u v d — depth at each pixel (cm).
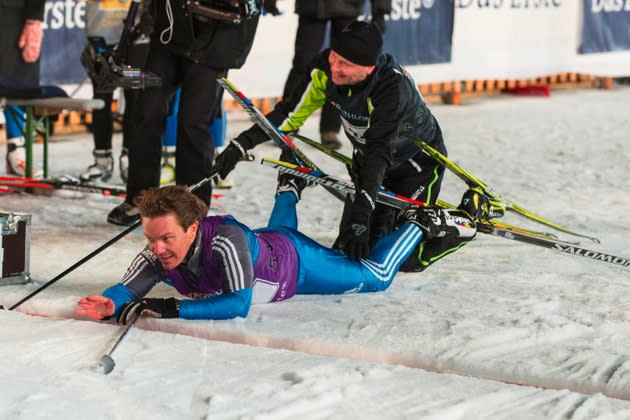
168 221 881
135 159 1462
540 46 3359
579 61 3494
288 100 1144
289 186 1130
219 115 1877
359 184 1052
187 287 974
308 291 1059
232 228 942
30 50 1800
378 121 1061
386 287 1092
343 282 1054
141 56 1647
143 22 1480
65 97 1717
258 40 2641
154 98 1454
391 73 1058
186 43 1417
